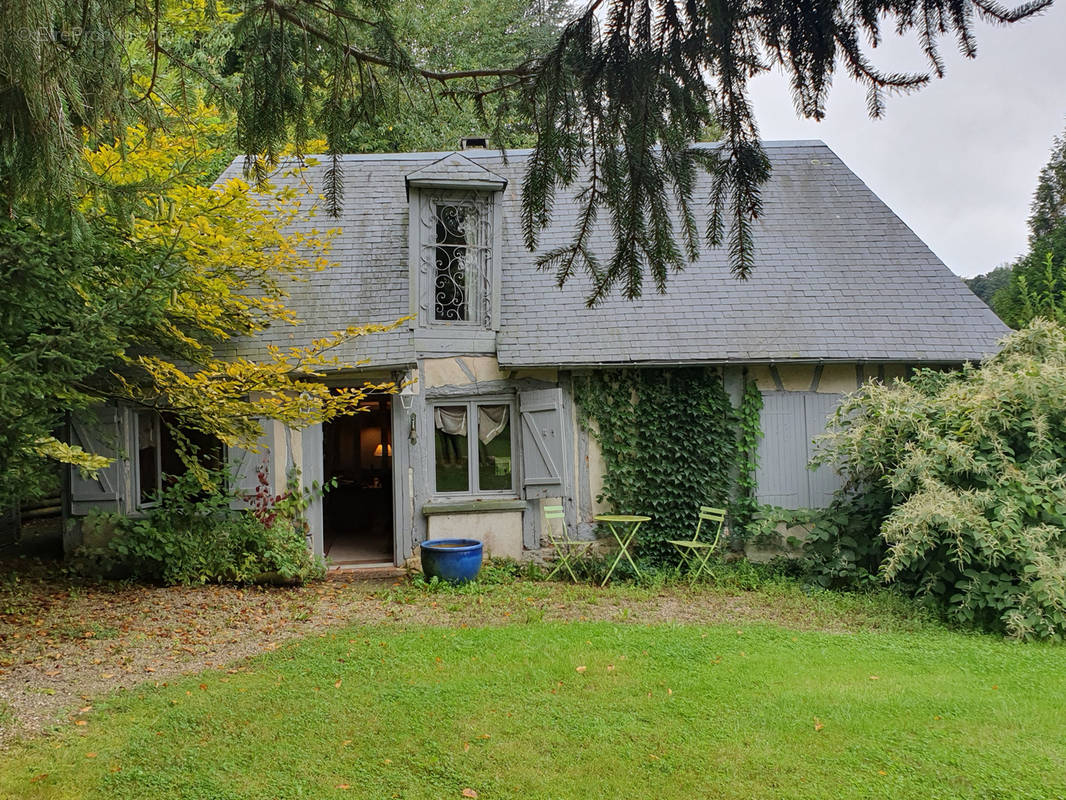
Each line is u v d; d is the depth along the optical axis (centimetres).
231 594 901
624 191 339
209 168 1005
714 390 1037
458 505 1016
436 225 1051
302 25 351
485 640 678
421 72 355
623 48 292
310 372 823
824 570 918
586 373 1040
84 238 338
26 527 1394
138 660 646
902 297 1088
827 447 954
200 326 878
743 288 1093
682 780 416
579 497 1041
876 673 585
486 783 413
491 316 1042
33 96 276
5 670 615
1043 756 440
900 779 415
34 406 604
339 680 576
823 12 270
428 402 1038
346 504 1365
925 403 876
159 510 952
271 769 430
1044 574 688
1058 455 786
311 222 1140
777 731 476
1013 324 1475
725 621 767
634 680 569
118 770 429
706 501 1027
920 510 758
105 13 337
